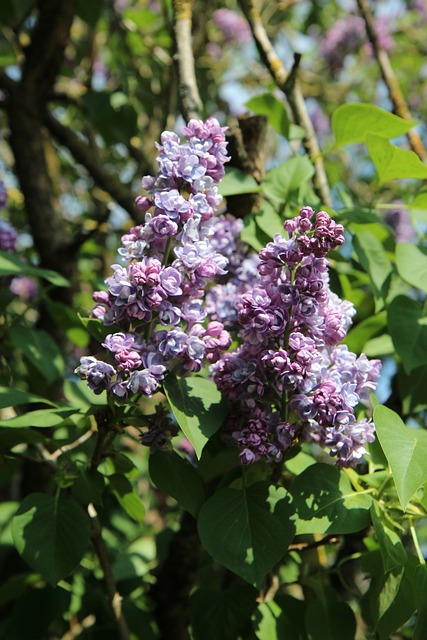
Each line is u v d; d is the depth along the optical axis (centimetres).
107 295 66
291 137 91
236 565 66
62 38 116
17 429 74
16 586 88
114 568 94
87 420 76
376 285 83
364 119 85
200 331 66
